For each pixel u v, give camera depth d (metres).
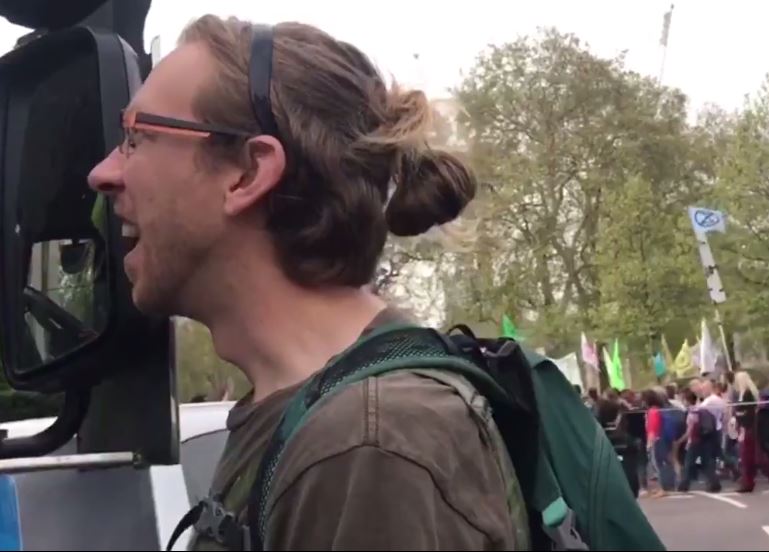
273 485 1.10
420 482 1.03
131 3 1.67
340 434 1.06
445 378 1.14
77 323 1.54
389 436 1.05
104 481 1.46
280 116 1.25
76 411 1.67
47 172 1.61
